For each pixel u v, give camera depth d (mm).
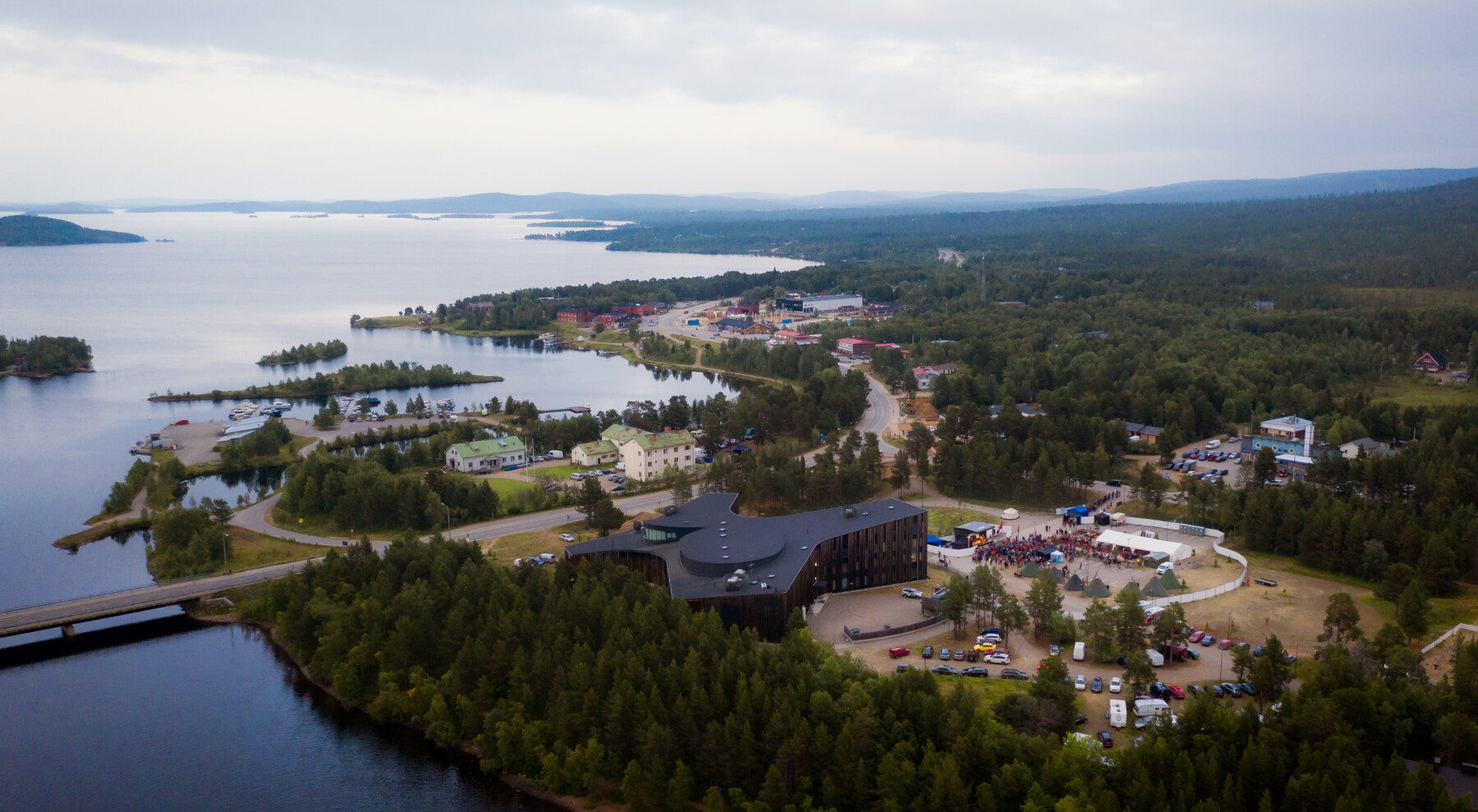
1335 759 141625
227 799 168750
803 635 192250
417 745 185625
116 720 194875
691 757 165125
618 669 175000
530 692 180500
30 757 181875
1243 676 185250
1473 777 149375
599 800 166125
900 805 145875
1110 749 161750
